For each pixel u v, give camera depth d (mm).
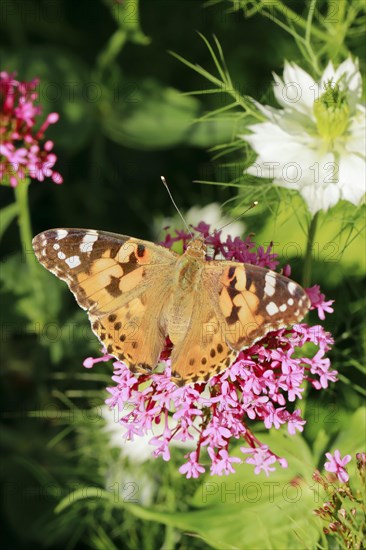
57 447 537
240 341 423
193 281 428
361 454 439
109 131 555
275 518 459
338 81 477
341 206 500
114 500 489
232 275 428
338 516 435
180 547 512
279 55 546
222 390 425
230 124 548
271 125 481
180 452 503
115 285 432
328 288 521
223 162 548
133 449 515
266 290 424
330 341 435
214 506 463
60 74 549
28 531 528
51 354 535
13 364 539
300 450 468
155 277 432
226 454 427
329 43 518
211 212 545
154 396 426
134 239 435
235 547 454
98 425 520
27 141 469
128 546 516
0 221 507
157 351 428
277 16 545
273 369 436
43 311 536
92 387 537
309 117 483
